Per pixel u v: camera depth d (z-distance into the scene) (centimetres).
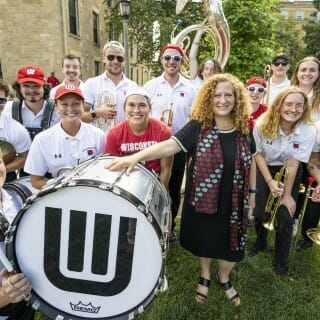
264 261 309
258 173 295
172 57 336
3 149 265
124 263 149
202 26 697
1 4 1112
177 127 347
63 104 234
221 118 217
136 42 1556
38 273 153
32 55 1153
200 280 258
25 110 310
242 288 270
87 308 157
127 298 154
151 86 351
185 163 327
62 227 147
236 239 222
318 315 242
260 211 300
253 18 977
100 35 1579
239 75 1023
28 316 177
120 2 755
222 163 210
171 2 1631
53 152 241
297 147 267
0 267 154
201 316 238
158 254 145
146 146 252
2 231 155
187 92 347
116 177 164
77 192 142
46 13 1122
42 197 142
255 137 279
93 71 1507
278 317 238
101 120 333
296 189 285
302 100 251
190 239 235
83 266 152
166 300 252
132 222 143
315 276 289
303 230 329
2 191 166
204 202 215
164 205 183
